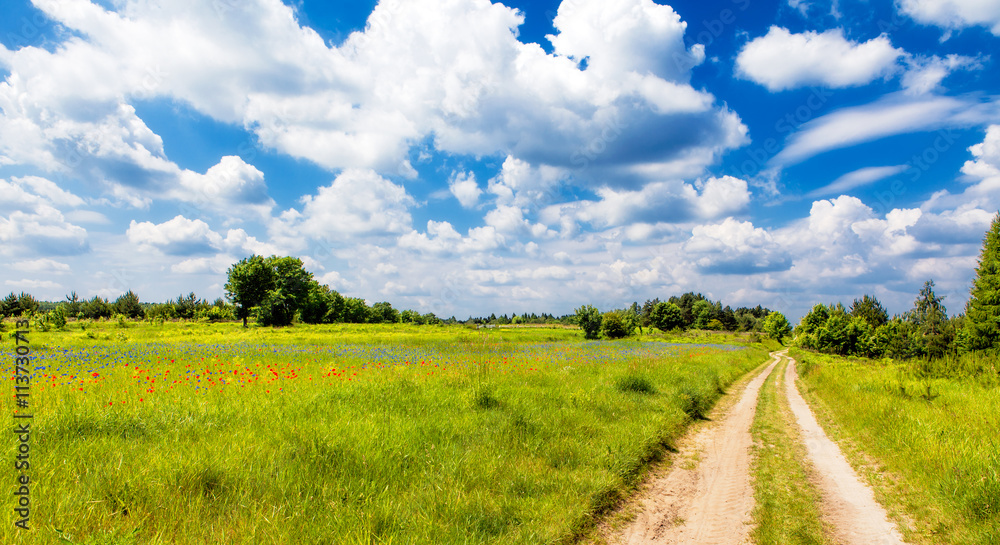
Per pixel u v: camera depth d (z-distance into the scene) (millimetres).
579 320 67000
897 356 44062
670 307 108938
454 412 8148
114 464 4773
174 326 50188
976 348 26078
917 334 43875
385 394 9078
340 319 95500
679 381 14266
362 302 106188
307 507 4266
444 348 26016
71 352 17391
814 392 16875
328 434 5992
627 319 81625
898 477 6684
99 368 12180
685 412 10797
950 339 33500
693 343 62312
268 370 12547
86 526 3629
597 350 31344
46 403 7008
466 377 11414
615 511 5262
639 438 7609
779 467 7266
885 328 52938
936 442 7422
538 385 11594
